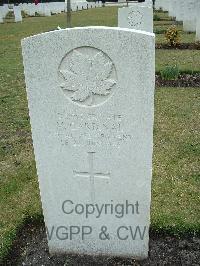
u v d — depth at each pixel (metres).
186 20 5.49
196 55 4.00
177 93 2.81
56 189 1.19
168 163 1.81
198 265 1.22
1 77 3.43
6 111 2.54
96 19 8.61
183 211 1.45
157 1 10.95
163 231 1.35
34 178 1.73
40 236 1.38
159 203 1.50
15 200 1.57
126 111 1.04
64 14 10.69
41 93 1.06
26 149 2.02
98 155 1.12
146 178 1.12
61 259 1.27
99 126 1.08
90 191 1.17
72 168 1.15
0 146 2.05
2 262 1.25
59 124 1.09
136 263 1.25
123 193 1.16
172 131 2.16
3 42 5.55
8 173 1.78
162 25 6.55
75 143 1.11
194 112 2.43
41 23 8.08
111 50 0.97
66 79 1.03
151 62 0.97
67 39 0.98
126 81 1.00
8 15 10.85
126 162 1.11
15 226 1.40
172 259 1.25
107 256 1.28
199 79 3.13
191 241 1.32
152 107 1.02
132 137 1.07
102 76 1.01
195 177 1.68
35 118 1.09
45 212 1.23
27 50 1.01
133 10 3.78
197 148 1.94
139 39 0.95
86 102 1.05
